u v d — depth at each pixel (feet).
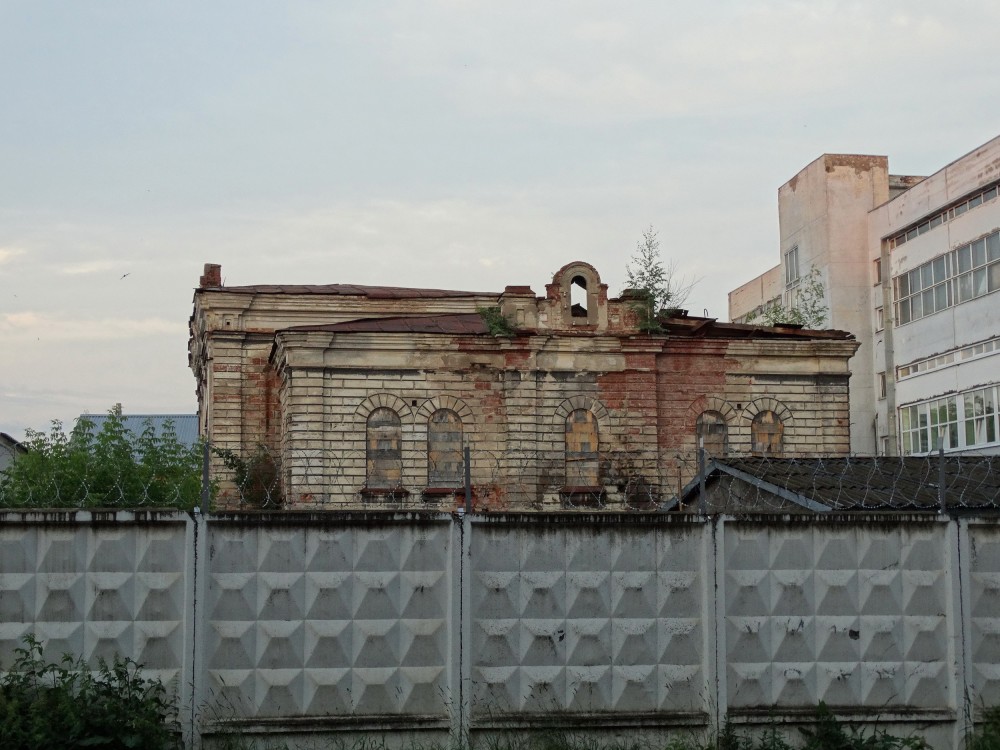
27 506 44.09
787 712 43.93
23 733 38.32
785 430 124.36
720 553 44.16
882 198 178.29
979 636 45.27
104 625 41.09
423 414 118.01
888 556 45.11
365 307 145.69
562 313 122.52
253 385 139.23
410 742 41.98
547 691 42.93
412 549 42.88
